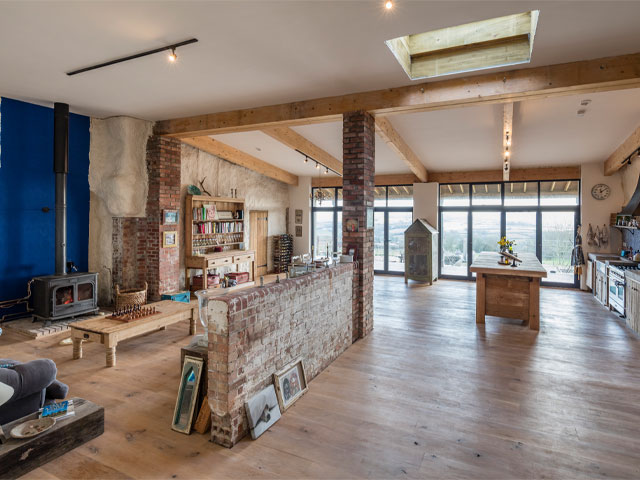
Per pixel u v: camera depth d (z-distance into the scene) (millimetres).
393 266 10812
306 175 11258
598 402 3309
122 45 3709
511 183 9445
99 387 3576
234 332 2654
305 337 3670
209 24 3305
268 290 3070
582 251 8539
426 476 2348
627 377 3830
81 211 6352
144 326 4414
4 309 5434
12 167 5441
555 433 2828
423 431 2855
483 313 5777
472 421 2994
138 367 4059
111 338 4047
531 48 3750
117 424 2945
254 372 2898
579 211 8812
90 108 5867
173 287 7012
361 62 4098
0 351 4488
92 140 6430
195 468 2424
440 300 7512
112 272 6758
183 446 2668
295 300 3477
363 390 3537
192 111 6016
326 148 8461
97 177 6516
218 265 8016
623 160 7016
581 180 8531
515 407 3219
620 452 2598
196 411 2895
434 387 3602
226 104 5602
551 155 8016
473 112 5930
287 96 5227
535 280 5430
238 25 3314
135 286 6926
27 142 5590
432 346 4762
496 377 3828
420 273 9344
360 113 5027
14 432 2373
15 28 3383
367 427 2908
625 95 5129
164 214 6738
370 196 5246
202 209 7941
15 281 5512
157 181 6652
